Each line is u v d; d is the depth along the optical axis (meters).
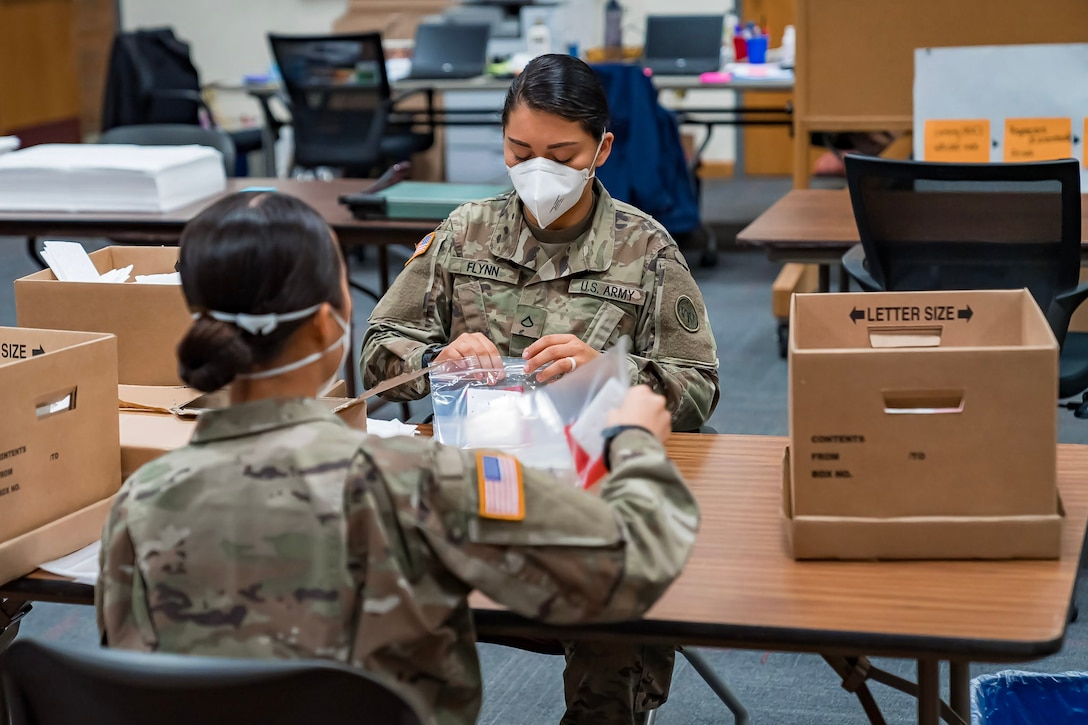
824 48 4.12
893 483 1.38
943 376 1.34
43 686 1.08
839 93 4.16
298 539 1.11
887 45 4.06
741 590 1.34
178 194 3.56
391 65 6.47
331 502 1.11
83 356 1.51
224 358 1.12
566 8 6.79
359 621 1.11
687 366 1.94
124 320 1.89
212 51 8.55
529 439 1.53
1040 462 1.36
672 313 1.96
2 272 6.16
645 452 1.21
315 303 1.15
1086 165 3.45
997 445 1.36
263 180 4.05
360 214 3.30
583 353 1.77
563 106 1.84
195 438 1.17
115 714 1.06
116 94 6.34
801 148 4.24
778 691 2.39
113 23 8.78
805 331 1.58
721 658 2.53
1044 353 1.33
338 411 1.61
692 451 1.79
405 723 1.03
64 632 2.74
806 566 1.40
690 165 6.72
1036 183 2.52
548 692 2.43
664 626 1.27
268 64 8.50
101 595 1.18
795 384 1.36
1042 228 2.57
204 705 1.03
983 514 1.38
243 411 1.16
